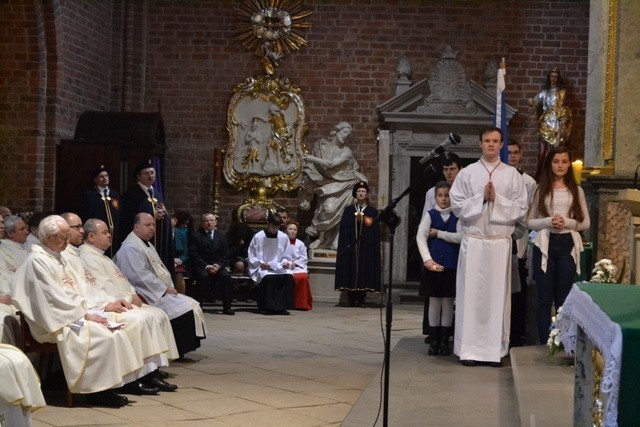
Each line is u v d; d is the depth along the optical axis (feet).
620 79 33.42
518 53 67.62
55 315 27.40
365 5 68.13
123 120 59.67
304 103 67.82
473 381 30.32
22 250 33.91
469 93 65.87
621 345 11.58
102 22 64.59
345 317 56.08
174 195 68.13
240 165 67.82
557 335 27.99
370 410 26.55
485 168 32.53
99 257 32.12
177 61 68.44
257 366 36.58
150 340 30.04
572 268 31.22
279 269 56.80
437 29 67.97
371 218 61.72
